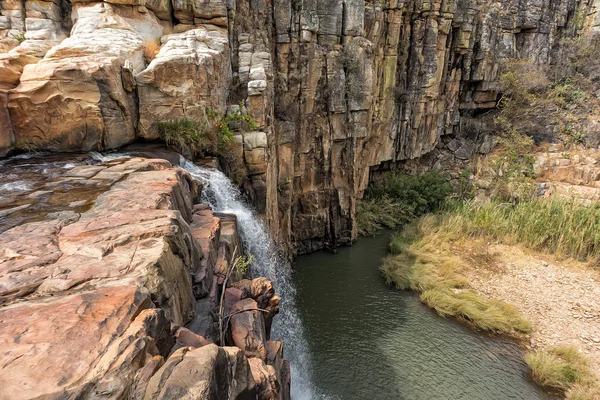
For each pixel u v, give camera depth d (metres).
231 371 2.94
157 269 3.54
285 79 16.92
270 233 11.78
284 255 14.88
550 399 9.80
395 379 10.55
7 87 7.79
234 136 10.72
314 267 17.33
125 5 10.42
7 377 2.14
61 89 7.78
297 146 17.95
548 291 14.56
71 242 4.03
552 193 21.62
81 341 2.47
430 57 23.53
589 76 29.31
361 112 19.02
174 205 5.81
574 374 10.26
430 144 26.72
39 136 7.99
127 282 3.23
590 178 22.58
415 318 13.28
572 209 18.48
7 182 6.40
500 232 18.48
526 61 27.69
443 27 23.48
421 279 15.24
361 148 20.59
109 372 2.23
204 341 3.28
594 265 16.11
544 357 10.87
